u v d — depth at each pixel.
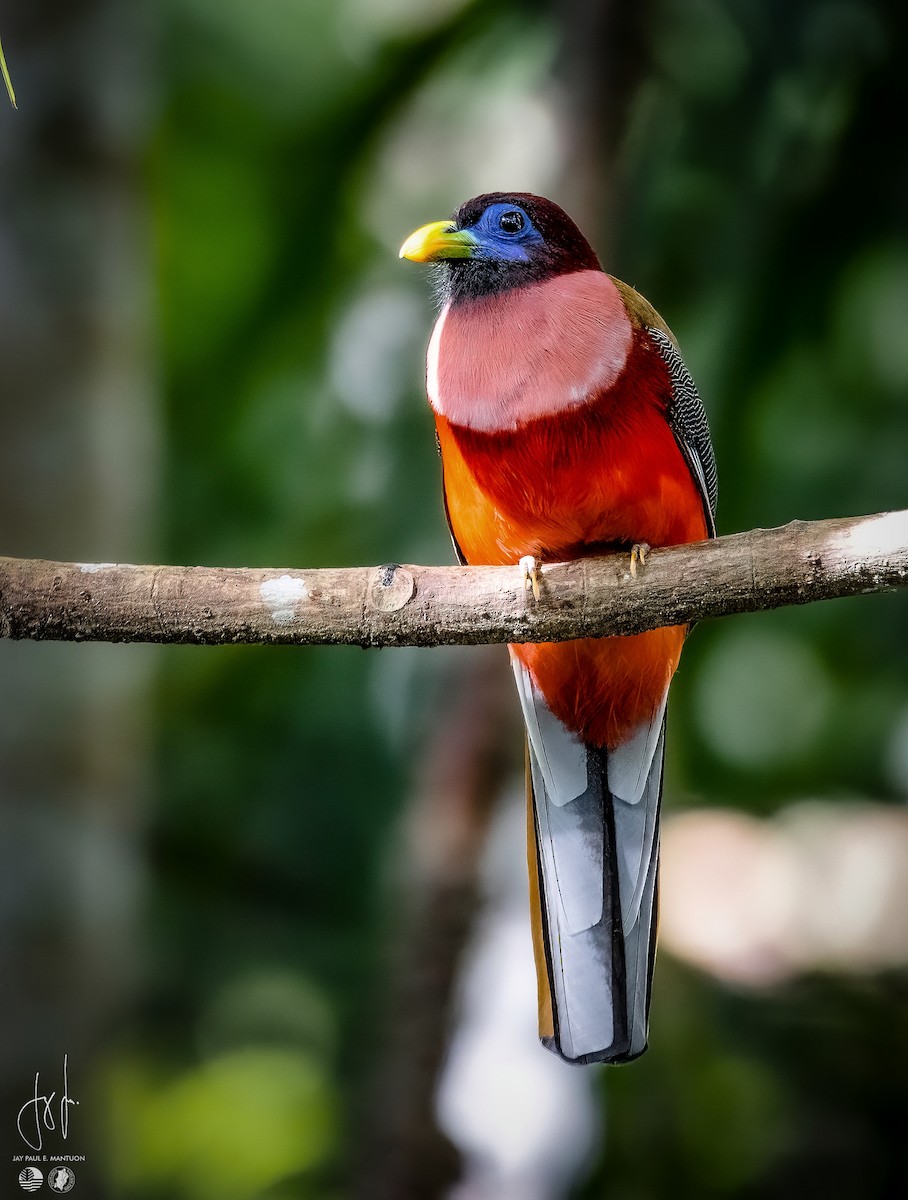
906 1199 11.03
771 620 13.69
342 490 13.05
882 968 12.26
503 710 11.34
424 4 13.17
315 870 13.14
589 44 11.73
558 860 8.81
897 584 6.86
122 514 10.66
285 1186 12.12
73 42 10.64
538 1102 10.89
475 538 8.86
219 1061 12.62
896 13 11.62
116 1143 10.91
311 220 12.46
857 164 11.82
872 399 13.08
